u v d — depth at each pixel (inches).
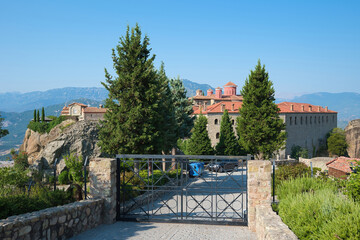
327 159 1223.5
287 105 3467.0
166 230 421.4
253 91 1524.4
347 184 321.4
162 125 884.6
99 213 450.6
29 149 1552.7
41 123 1588.3
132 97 777.6
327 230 230.1
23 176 525.0
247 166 446.3
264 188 434.0
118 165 490.0
